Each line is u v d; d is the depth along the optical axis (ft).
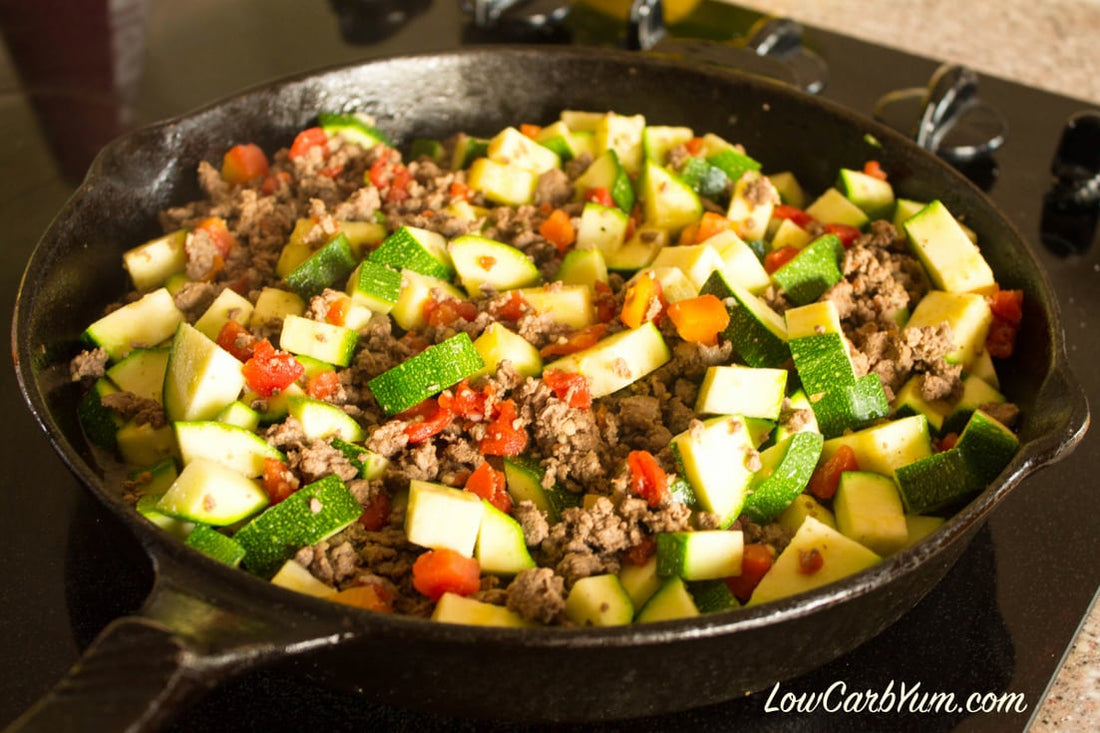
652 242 1.52
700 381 1.36
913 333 1.39
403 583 1.21
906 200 1.57
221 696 1.21
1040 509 1.39
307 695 1.21
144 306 1.43
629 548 1.22
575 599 1.17
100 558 1.31
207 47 1.98
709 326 1.36
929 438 1.34
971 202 1.50
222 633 1.01
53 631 1.25
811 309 1.36
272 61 1.94
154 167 1.55
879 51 2.01
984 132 1.77
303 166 1.59
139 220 1.55
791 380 1.36
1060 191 1.73
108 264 1.50
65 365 1.40
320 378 1.34
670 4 2.02
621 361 1.33
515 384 1.33
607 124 1.65
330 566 1.20
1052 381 1.24
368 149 1.64
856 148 1.61
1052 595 1.31
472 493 1.23
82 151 1.78
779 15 2.13
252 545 1.21
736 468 1.25
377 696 1.14
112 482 1.33
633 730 1.20
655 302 1.38
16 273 1.61
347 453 1.28
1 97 1.87
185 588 1.04
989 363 1.41
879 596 1.11
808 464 1.28
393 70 1.67
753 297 1.41
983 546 1.35
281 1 2.09
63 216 1.40
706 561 1.20
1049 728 1.24
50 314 1.37
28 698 1.20
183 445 1.25
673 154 1.62
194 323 1.44
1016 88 1.95
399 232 1.46
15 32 2.00
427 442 1.28
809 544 1.21
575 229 1.54
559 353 1.37
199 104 1.86
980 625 1.28
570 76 1.70
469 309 1.44
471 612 1.14
